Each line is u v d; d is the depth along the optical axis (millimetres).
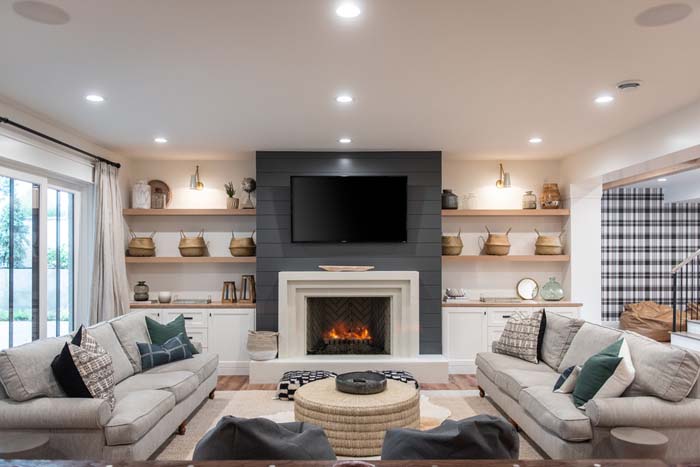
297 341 6141
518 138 5547
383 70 3447
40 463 1353
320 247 6254
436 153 6281
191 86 3770
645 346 3479
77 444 3125
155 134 5309
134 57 3209
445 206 6617
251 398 5258
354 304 6648
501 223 6891
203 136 5426
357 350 6363
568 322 4613
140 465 1351
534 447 3945
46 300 4844
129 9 2572
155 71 3455
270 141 5703
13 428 3102
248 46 3043
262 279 6234
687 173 8031
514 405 4176
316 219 6168
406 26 2771
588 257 6543
